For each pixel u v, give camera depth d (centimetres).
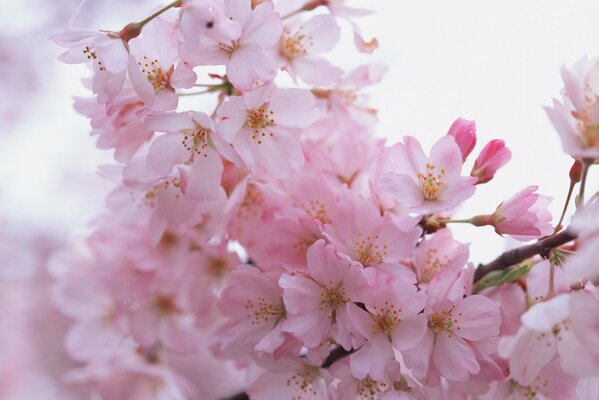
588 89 37
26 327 98
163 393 53
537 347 38
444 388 40
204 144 40
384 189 39
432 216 41
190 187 40
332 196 41
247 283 41
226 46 39
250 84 39
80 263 53
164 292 49
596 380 39
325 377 40
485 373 39
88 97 43
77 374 53
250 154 40
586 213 37
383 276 39
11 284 97
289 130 40
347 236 40
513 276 39
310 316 39
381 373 38
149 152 40
